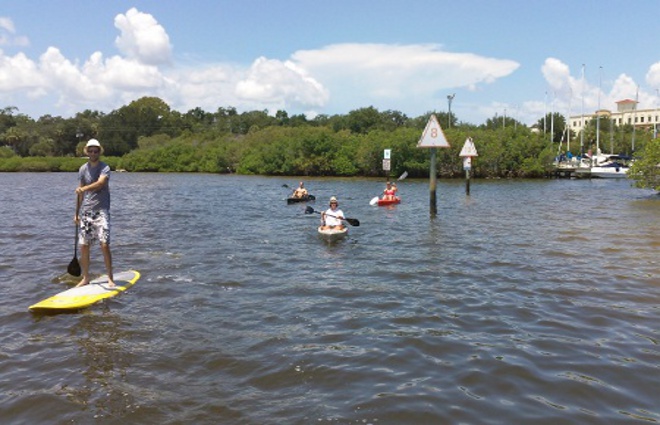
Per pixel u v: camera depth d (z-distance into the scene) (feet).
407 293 27.37
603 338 20.15
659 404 14.71
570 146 269.44
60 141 381.60
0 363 18.02
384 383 16.22
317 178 195.00
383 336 20.59
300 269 33.73
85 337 20.56
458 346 19.40
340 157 206.69
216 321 22.63
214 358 18.37
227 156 251.80
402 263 35.58
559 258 36.55
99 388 16.03
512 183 156.25
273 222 60.44
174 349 19.25
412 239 46.42
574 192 113.39
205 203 88.58
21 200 94.53
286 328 21.66
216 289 28.22
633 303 25.02
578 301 25.48
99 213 27.12
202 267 34.09
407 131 201.98
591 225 55.01
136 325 22.02
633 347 19.12
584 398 15.10
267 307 24.80
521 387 15.87
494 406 14.65
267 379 16.62
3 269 33.53
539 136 201.36
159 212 72.08
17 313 23.79
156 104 462.60
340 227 50.49
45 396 15.52
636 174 92.02
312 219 63.72
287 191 122.83
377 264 35.29
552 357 18.24
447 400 15.03
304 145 211.41
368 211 73.67
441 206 80.89
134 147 392.68
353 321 22.59
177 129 385.70
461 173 192.75
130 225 56.85
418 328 21.57
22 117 434.30
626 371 16.96
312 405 14.79
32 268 33.88
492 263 35.12
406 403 14.85
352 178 192.95
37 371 17.35
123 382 16.46
